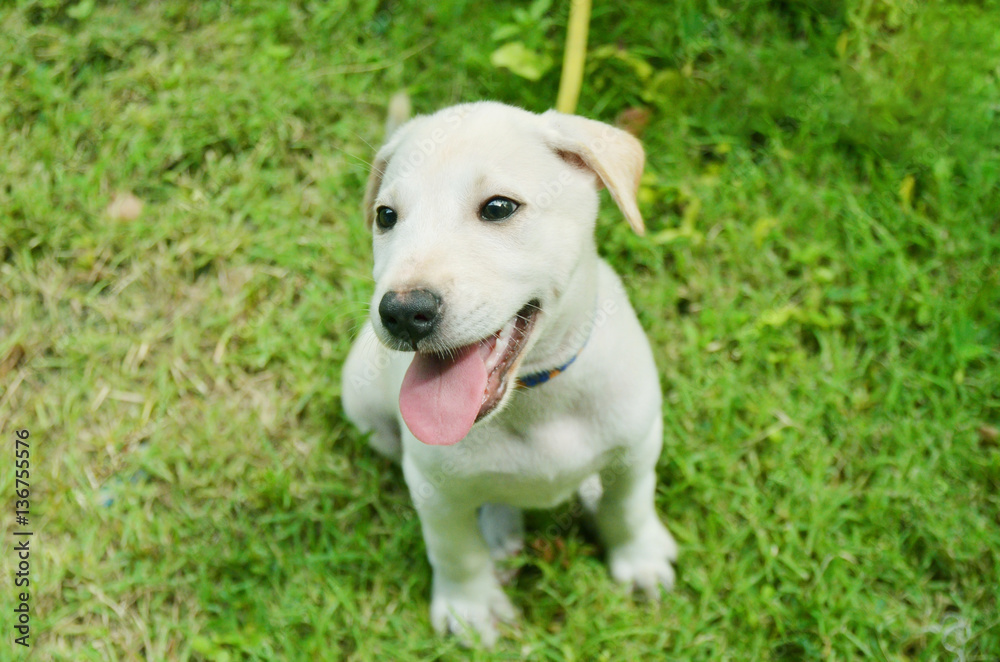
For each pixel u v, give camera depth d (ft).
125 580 2.22
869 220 2.46
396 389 1.96
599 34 2.72
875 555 2.14
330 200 2.63
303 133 2.72
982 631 2.04
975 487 2.18
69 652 2.17
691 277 2.46
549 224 1.69
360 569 2.21
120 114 2.75
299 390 2.40
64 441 2.39
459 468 1.82
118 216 2.63
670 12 2.72
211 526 2.27
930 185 2.49
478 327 1.63
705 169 2.59
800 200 2.51
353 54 2.81
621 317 1.86
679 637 2.08
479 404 1.67
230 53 2.81
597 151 1.71
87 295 2.55
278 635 2.13
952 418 2.23
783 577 2.11
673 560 2.16
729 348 2.39
